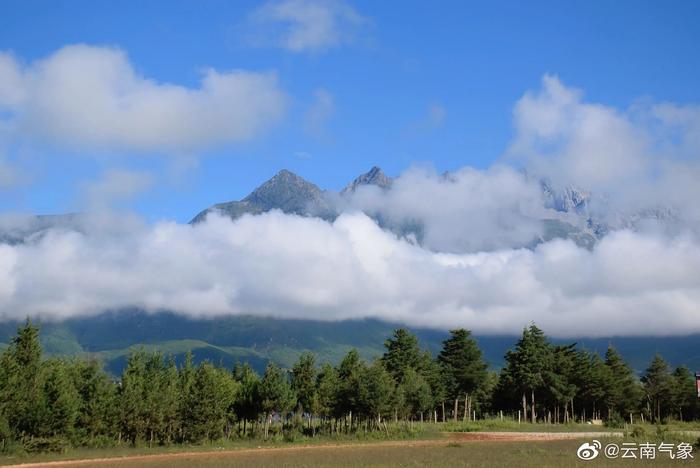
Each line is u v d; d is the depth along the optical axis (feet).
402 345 426.10
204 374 277.03
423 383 357.82
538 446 221.46
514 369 423.23
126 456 211.20
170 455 213.05
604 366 438.40
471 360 437.58
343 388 304.71
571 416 465.88
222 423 268.00
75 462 190.39
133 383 261.44
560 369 423.23
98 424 243.40
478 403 473.26
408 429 304.71
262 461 180.86
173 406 259.80
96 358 278.46
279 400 294.66
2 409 209.87
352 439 280.72
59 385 229.66
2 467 178.40
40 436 219.20
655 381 461.78
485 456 183.32
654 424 393.29
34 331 233.76
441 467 154.71
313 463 171.53
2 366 217.56
